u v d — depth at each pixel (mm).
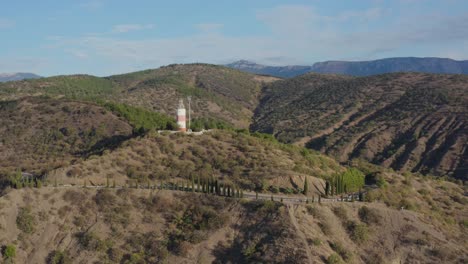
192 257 67812
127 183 89312
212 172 93688
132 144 103875
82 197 80562
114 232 74000
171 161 97812
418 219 76688
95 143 124938
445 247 70250
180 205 77938
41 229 75250
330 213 72750
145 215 77000
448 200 103000
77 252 71312
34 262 70562
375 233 71938
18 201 78938
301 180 88312
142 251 70250
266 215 71188
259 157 99375
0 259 70125
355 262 65938
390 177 107875
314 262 61469
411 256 68562
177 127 116625
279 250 64000
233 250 67562
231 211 74125
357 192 90438
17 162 118625
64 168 93125
